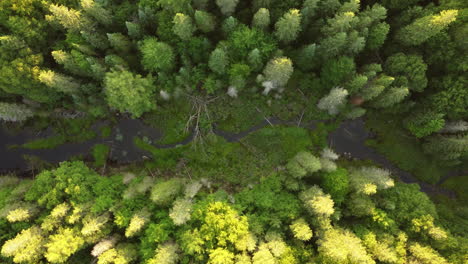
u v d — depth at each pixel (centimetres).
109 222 2859
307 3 2681
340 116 3447
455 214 3150
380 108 3356
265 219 2845
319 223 2725
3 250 2500
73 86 2966
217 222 2642
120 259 2611
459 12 2614
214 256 2512
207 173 3438
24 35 2723
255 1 2800
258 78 3081
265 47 2867
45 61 2953
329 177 2859
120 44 2784
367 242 2692
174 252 2644
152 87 2992
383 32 2733
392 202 2823
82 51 2772
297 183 2967
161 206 2917
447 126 2975
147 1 2800
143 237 2817
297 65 3319
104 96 3206
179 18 2541
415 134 3164
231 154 3450
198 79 3212
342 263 2523
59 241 2545
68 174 2894
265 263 2461
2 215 2716
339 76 2931
